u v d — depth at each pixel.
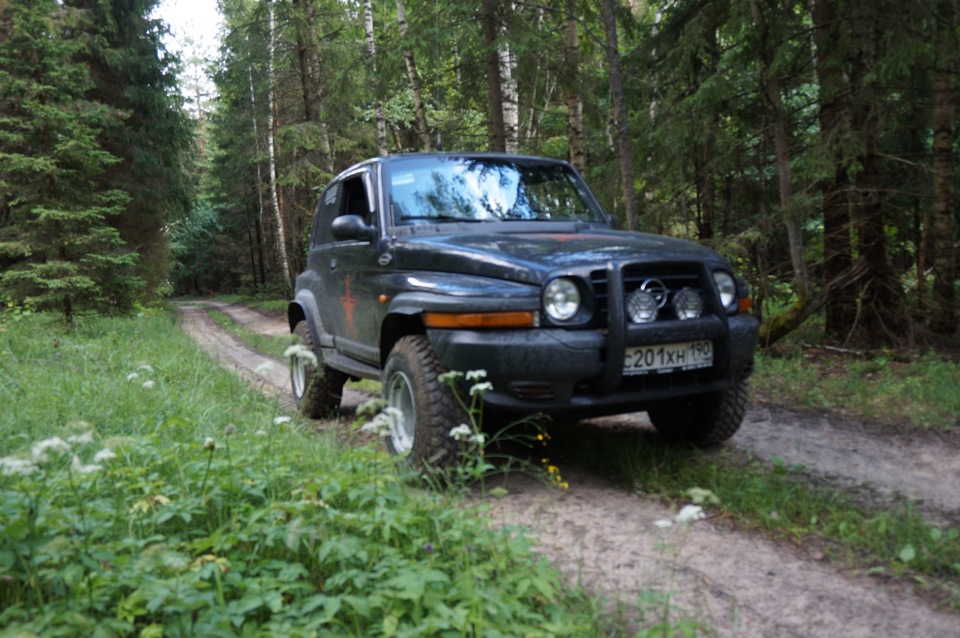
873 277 8.22
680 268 3.83
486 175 5.09
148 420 4.48
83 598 2.02
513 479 4.06
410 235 4.53
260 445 3.69
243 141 31.27
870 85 7.75
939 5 7.13
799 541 3.16
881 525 3.18
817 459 4.41
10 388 5.33
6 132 11.64
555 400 3.59
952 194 8.84
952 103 8.77
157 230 24.30
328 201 6.23
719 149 9.30
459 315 3.65
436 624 2.00
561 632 2.08
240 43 22.70
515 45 11.27
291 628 1.96
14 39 12.18
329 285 5.75
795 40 8.21
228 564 2.23
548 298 3.54
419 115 15.54
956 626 2.44
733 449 4.64
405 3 15.62
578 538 3.18
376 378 4.76
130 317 13.48
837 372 7.10
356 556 2.46
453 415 3.75
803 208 8.24
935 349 7.79
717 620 2.46
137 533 2.64
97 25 21.91
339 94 15.87
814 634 2.38
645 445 4.63
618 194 10.41
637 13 16.30
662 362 3.71
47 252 11.94
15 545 2.17
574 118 12.53
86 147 11.95
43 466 2.87
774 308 10.51
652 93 10.21
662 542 3.12
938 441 4.73
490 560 2.58
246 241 46.41
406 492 3.25
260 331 18.11
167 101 23.31
